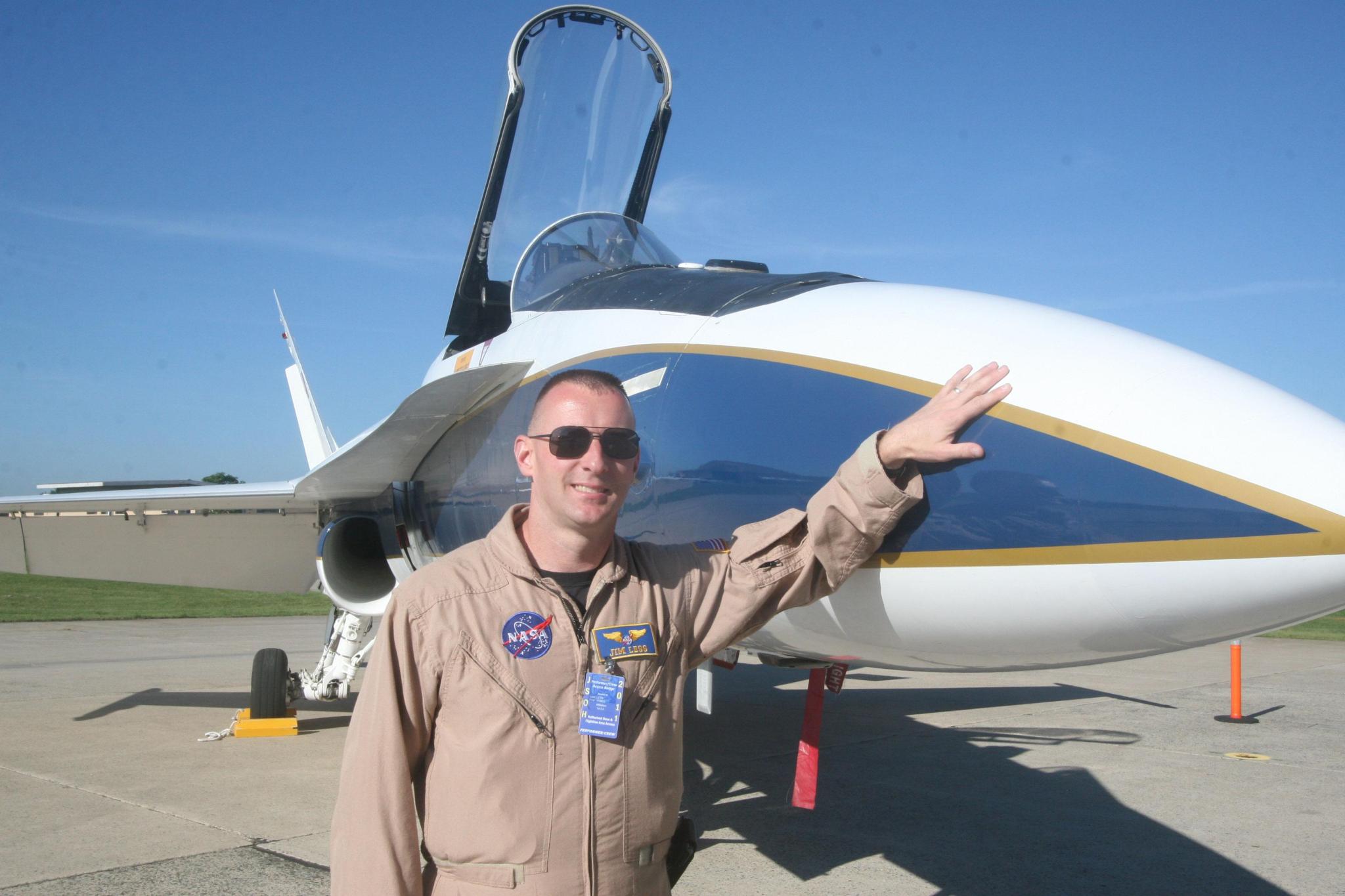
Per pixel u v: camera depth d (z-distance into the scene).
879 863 4.72
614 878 2.03
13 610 22.23
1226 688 11.27
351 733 2.06
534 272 5.50
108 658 13.68
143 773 6.52
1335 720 8.99
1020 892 4.35
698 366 3.52
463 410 5.22
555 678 2.04
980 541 2.65
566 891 1.98
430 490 5.77
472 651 2.02
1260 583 2.40
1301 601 2.40
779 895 4.28
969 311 3.09
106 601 25.66
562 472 2.14
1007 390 2.37
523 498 4.57
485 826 1.97
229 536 8.83
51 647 15.28
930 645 2.90
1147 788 6.32
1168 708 9.72
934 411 2.41
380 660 2.04
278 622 21.36
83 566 9.62
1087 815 5.65
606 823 2.02
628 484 2.20
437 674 2.03
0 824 5.24
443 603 2.06
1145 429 2.56
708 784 6.28
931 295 3.27
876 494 2.40
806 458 3.00
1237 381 2.67
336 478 6.13
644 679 2.12
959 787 6.29
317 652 14.66
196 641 16.41
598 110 6.29
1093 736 8.14
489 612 2.06
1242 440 2.49
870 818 5.52
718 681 11.91
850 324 3.20
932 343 2.97
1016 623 2.70
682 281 4.18
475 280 6.07
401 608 2.06
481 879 1.98
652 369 3.69
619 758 2.05
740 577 2.37
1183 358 2.77
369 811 1.99
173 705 9.47
